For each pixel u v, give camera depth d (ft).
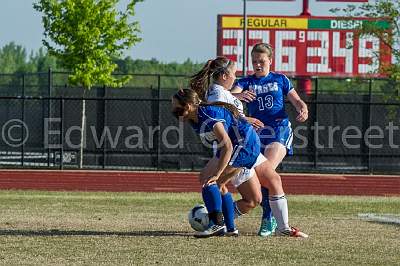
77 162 203.00
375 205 112.78
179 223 82.79
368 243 68.64
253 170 72.84
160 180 164.04
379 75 245.65
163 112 206.08
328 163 209.15
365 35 244.83
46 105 215.92
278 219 72.90
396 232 76.84
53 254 60.70
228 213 72.43
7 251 61.98
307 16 272.51
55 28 225.35
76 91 236.84
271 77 77.05
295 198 129.18
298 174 187.62
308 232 76.38
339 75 272.51
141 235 72.28
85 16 224.53
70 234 72.23
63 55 226.79
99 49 225.97
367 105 205.87
